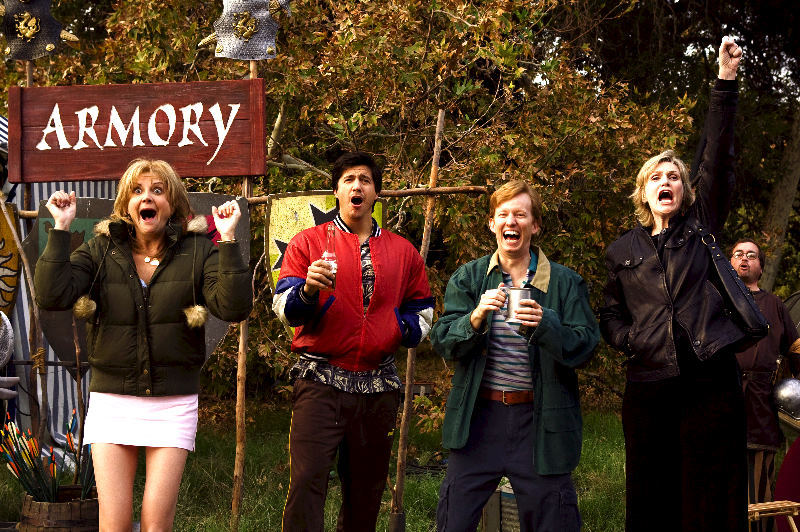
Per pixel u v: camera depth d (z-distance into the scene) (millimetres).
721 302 3330
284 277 3543
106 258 3172
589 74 7914
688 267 3379
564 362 3256
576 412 3381
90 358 3166
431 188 4562
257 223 6691
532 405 3371
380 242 3637
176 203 3238
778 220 13578
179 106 4598
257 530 4988
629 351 3477
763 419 4852
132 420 3104
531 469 3307
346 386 3457
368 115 5969
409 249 3717
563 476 3324
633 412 3445
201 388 8016
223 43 4539
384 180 6078
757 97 13086
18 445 4062
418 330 3662
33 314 4773
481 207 6086
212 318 4516
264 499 5605
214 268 3178
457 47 5699
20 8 4773
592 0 8984
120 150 4645
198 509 5414
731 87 3434
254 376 8383
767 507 4172
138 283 3141
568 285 3492
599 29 10836
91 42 9508
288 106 6875
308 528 3418
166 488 3064
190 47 6660
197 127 4574
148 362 3115
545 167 6695
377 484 3615
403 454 4348
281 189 6766
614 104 6750
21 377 6391
